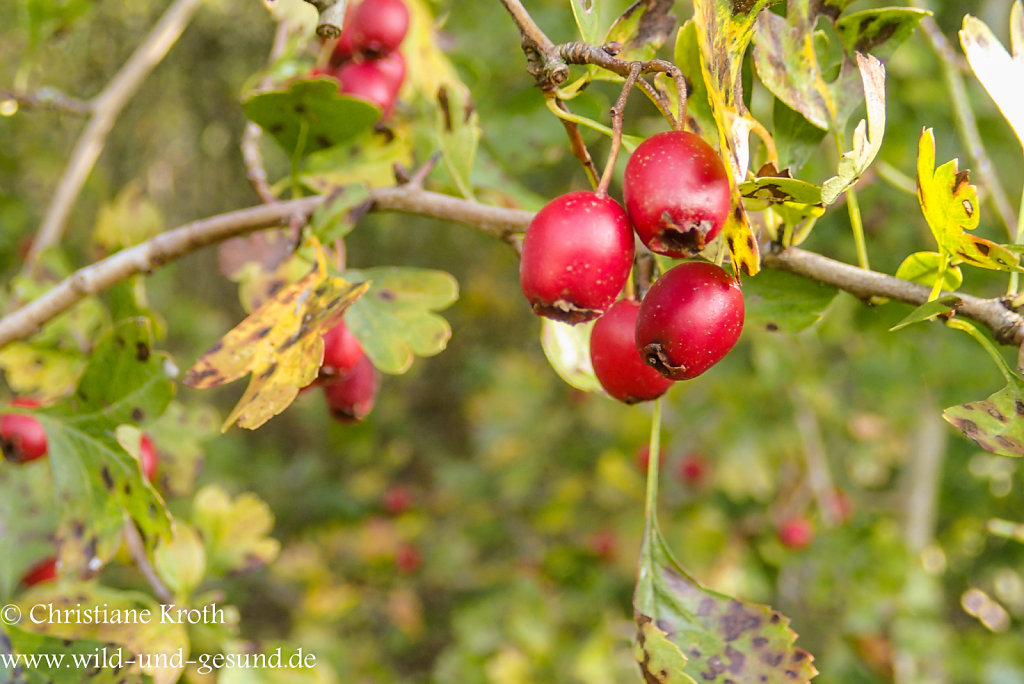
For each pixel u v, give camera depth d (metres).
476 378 1.14
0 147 0.68
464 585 0.81
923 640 0.59
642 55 0.26
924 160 0.25
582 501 0.84
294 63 0.32
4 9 0.61
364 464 1.07
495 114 0.36
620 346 0.26
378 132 0.30
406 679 0.81
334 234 0.29
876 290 0.27
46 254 0.33
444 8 0.42
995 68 0.26
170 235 0.29
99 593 0.29
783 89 0.27
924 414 0.67
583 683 0.65
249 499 0.32
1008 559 0.79
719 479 0.67
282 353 0.26
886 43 0.27
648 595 0.27
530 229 0.25
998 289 0.52
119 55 0.76
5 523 0.31
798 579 0.63
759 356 0.64
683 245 0.24
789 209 0.26
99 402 0.29
